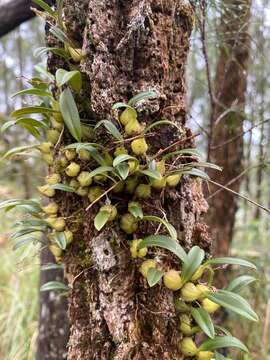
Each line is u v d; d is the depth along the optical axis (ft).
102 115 1.41
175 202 1.49
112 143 1.38
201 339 2.46
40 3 1.46
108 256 1.40
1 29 2.45
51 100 1.47
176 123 1.51
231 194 3.03
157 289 1.42
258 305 3.58
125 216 1.42
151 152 1.45
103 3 1.39
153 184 1.42
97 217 1.35
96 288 1.45
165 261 1.41
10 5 2.36
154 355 1.40
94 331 1.44
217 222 3.03
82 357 1.49
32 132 1.61
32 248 4.09
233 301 1.37
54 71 1.54
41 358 2.83
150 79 1.44
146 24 1.39
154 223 1.44
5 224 5.04
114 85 1.41
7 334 3.71
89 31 1.39
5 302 4.28
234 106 2.69
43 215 1.63
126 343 1.37
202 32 2.30
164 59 1.46
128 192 1.44
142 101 1.41
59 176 1.55
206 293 1.39
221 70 2.94
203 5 2.19
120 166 1.33
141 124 1.42
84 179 1.42
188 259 1.36
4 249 4.95
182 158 1.53
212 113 2.63
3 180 6.66
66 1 1.48
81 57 1.44
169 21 1.48
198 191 1.59
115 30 1.42
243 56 2.88
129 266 1.41
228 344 1.41
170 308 1.42
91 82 1.40
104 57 1.39
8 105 6.81
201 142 3.65
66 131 1.50
